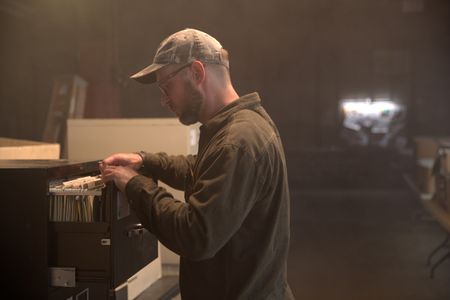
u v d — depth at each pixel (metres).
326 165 9.33
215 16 10.07
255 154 1.27
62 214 1.38
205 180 1.25
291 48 10.29
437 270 4.36
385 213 6.95
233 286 1.34
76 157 3.09
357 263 4.61
